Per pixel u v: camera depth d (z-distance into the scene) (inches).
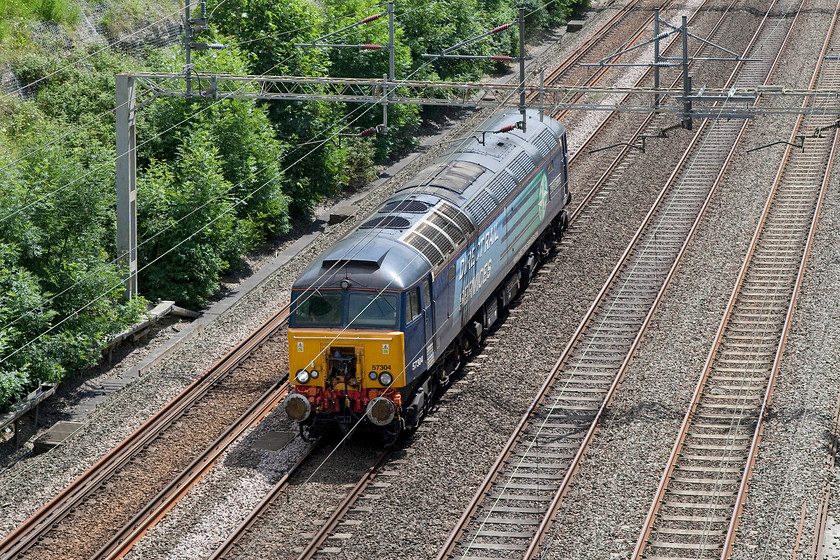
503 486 2105.1
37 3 3705.7
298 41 3799.2
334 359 2271.2
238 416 2443.4
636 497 2025.1
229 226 3221.0
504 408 2455.7
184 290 3129.9
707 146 4343.0
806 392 2442.2
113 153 2908.5
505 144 3139.8
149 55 3934.5
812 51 5477.4
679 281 3154.5
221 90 3129.9
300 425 2284.7
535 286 3211.1
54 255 2704.2
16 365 2425.0
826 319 2837.1
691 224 3590.1
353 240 2427.4
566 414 2418.8
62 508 2048.5
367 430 2315.5
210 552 1891.0
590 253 3417.8
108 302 2696.9
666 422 2343.8
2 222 2524.6
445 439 2311.8
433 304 2389.3
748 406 2407.7
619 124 4660.4
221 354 2807.6
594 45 5866.1
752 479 2084.2
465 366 2716.5
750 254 3309.5
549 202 3339.1
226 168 3388.3
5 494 2137.1
